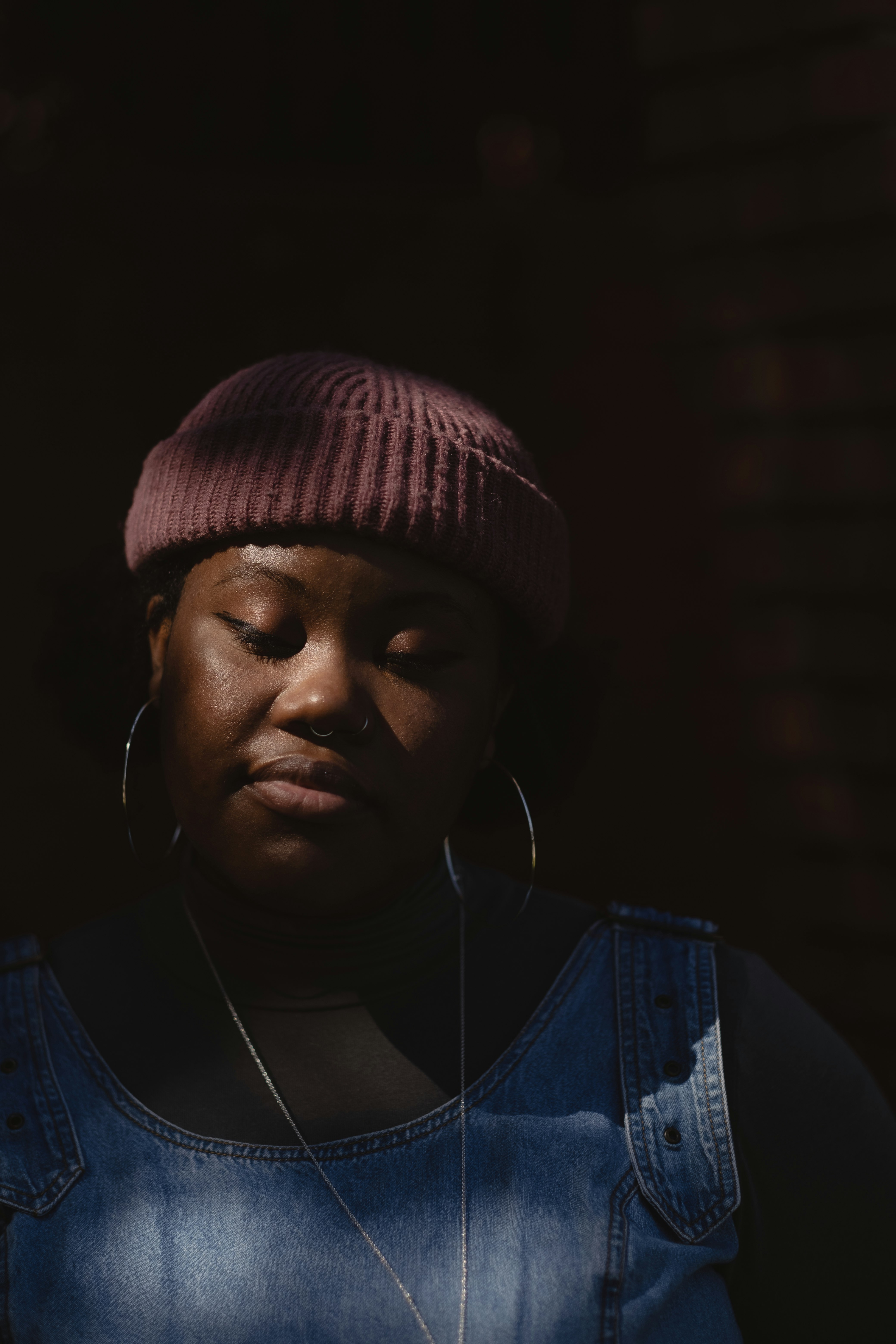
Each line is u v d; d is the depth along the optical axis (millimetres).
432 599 839
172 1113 857
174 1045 890
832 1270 906
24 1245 820
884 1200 915
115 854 2627
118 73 2879
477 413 916
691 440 2398
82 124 2889
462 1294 802
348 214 2680
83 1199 829
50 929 2580
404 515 816
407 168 2875
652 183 2363
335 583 816
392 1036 891
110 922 997
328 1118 853
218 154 2883
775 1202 896
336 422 829
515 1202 829
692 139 2299
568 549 974
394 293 2666
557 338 2564
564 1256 815
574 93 2832
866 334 2189
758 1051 917
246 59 2879
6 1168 843
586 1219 829
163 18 2863
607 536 2459
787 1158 899
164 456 886
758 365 2283
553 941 967
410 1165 837
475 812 1136
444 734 844
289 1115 853
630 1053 896
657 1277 828
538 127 2873
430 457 835
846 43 2133
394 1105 860
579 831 2453
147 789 1417
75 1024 905
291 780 799
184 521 844
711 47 2250
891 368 2168
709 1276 867
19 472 2646
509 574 868
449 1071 879
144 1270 804
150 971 935
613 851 2441
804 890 2314
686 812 2416
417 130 2889
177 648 858
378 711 823
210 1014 900
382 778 818
